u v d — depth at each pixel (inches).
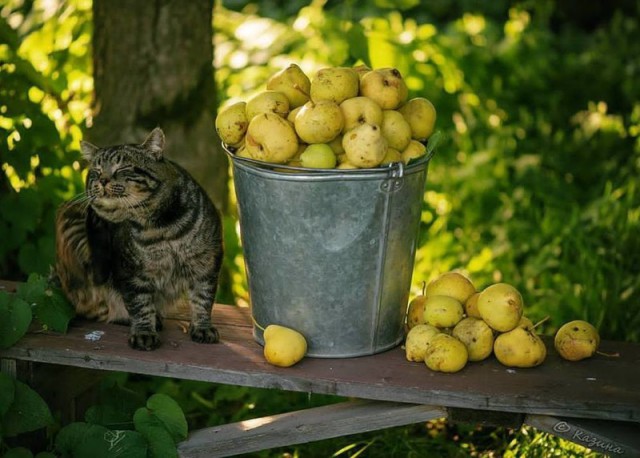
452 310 70.3
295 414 69.6
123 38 89.6
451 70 130.8
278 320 70.6
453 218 110.6
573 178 121.9
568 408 65.2
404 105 72.1
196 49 91.0
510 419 67.0
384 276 69.3
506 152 122.8
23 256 86.9
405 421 67.9
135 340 71.5
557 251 102.4
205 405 85.4
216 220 74.6
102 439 68.7
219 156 93.6
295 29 127.6
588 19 177.2
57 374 75.5
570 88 146.1
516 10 166.1
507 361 68.9
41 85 92.4
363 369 69.1
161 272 73.5
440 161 118.4
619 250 99.5
